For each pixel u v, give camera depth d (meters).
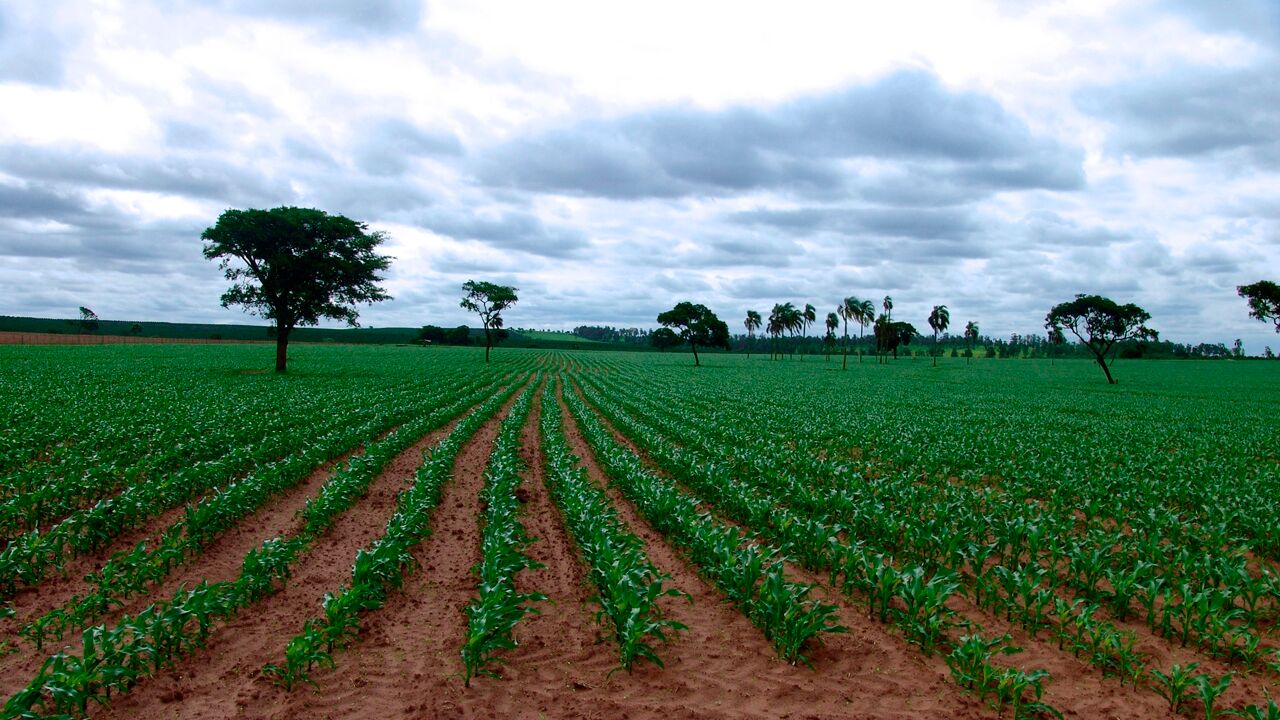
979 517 11.82
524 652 7.63
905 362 125.19
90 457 15.13
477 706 6.50
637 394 43.66
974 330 132.50
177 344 101.06
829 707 6.59
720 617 8.67
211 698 6.51
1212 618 7.83
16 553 8.67
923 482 16.86
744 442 21.95
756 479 16.23
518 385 50.41
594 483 16.12
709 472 15.12
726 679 7.11
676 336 130.38
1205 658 7.66
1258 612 8.63
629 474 15.17
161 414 23.16
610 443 20.09
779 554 10.98
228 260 45.53
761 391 48.53
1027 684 6.48
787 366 100.94
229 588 8.16
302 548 10.96
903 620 8.12
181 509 12.70
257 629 7.99
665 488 13.48
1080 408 39.59
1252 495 14.40
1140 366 114.31
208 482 13.81
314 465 16.98
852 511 12.44
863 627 8.40
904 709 6.55
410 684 6.87
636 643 7.15
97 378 39.38
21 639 7.50
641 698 6.72
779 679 7.11
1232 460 20.61
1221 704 6.67
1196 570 9.71
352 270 46.19
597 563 9.01
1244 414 36.88
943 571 9.05
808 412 32.94
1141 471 18.05
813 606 7.84
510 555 9.32
